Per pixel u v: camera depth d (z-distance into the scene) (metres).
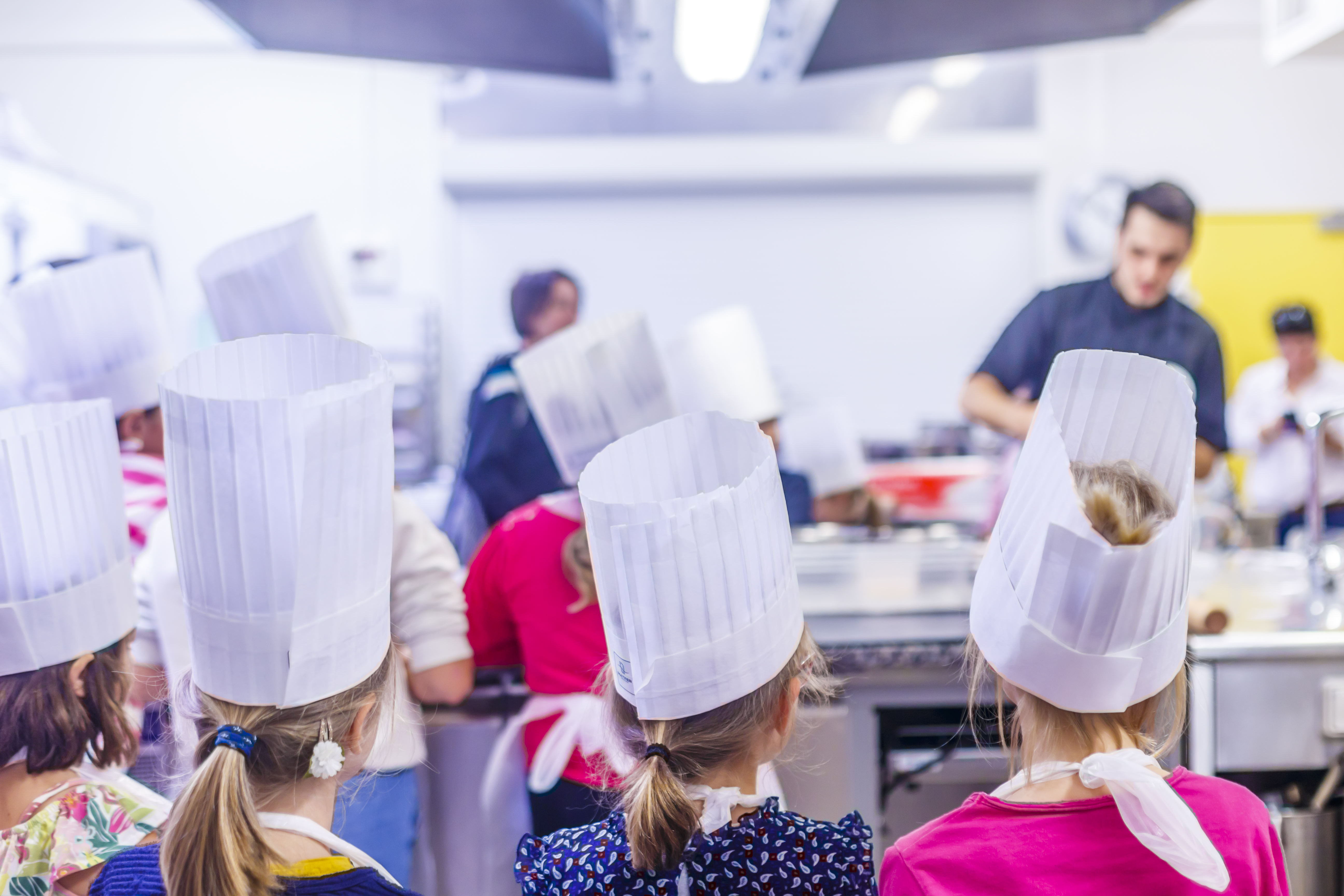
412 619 1.44
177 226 4.80
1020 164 4.94
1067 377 0.91
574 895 0.82
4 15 4.67
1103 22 1.99
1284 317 3.75
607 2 1.77
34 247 3.46
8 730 0.91
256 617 0.74
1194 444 0.81
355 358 0.81
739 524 0.82
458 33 1.99
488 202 5.12
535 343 2.51
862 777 1.62
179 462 0.74
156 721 1.39
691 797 0.82
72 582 0.94
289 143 4.81
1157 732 0.90
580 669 1.48
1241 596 1.73
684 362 1.79
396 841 1.41
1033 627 0.81
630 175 4.98
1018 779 0.88
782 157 4.98
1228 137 4.85
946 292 5.17
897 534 2.46
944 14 1.96
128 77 4.75
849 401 5.22
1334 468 3.10
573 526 1.51
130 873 0.79
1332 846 1.42
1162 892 0.78
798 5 1.83
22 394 1.50
